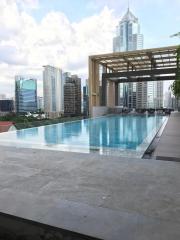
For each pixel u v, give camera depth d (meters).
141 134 10.91
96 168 3.46
